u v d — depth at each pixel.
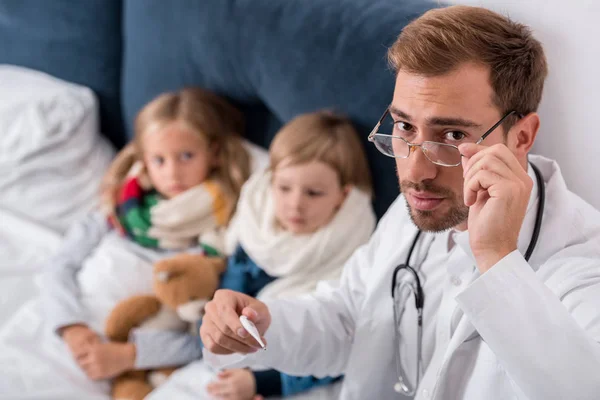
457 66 0.78
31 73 2.06
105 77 2.00
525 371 0.69
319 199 1.32
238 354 1.01
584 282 0.76
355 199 1.35
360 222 1.35
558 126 1.22
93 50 1.99
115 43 1.98
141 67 1.86
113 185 1.69
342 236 1.32
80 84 2.03
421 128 0.82
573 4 1.15
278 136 1.37
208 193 1.56
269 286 1.35
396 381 1.04
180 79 1.78
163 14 1.74
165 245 1.57
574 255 0.83
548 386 0.68
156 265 1.38
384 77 1.32
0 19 2.11
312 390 1.25
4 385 1.28
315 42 1.42
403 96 0.82
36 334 1.43
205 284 1.37
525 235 0.86
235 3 1.57
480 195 0.73
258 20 1.52
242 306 0.95
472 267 0.90
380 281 1.03
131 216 1.58
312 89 1.45
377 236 1.14
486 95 0.79
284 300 1.07
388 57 0.88
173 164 1.56
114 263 1.49
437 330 0.93
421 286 0.99
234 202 1.59
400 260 1.03
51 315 1.43
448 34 0.79
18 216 1.79
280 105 1.54
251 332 0.84
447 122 0.79
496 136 0.81
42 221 1.80
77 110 1.89
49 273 1.54
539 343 0.68
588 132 1.18
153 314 1.41
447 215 0.85
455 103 0.79
